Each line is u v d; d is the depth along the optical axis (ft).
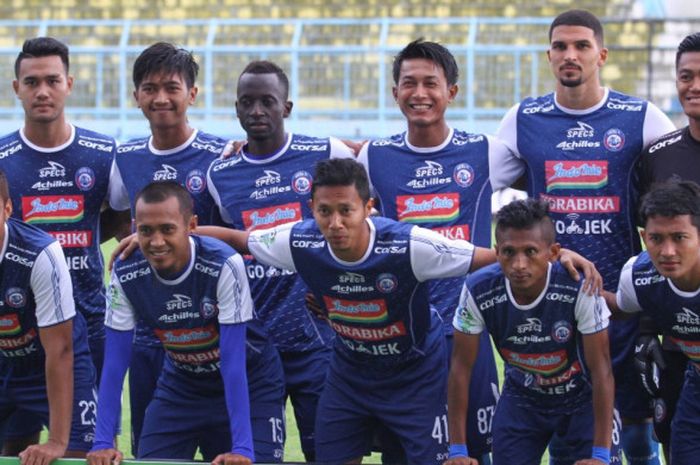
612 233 23.66
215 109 85.20
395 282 20.43
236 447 19.95
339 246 19.86
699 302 19.77
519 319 20.13
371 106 85.51
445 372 21.75
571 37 23.57
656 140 23.24
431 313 22.13
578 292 19.75
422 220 23.52
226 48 84.64
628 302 20.77
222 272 20.54
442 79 23.27
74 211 24.49
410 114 23.29
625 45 91.76
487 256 20.29
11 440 24.67
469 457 21.44
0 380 22.72
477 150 23.77
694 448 20.92
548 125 23.99
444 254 20.25
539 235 19.30
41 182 24.39
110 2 100.27
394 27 90.48
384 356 21.24
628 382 24.07
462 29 89.76
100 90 86.12
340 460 21.75
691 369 21.01
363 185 19.95
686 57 22.63
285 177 23.57
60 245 22.25
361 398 21.57
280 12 99.04
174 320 21.02
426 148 23.67
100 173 24.54
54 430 20.72
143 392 23.81
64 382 20.97
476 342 20.57
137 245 20.85
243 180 23.66
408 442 21.39
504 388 21.43
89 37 93.50
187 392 22.08
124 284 21.01
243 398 20.33
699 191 19.49
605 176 23.63
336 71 85.30
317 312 22.09
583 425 20.76
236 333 20.53
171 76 23.57
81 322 23.49
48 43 24.13
